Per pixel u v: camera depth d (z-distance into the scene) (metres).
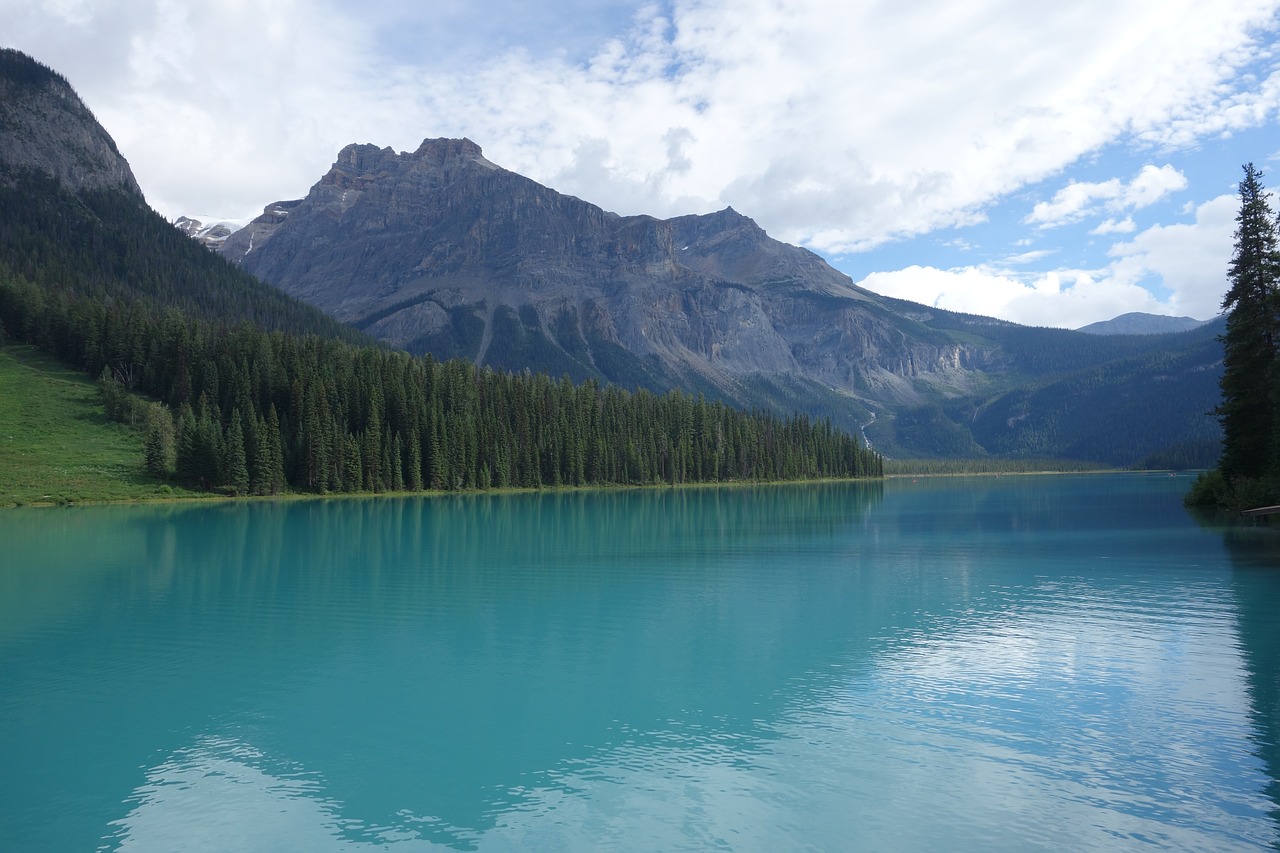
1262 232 82.94
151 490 145.50
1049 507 134.50
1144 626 40.56
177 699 31.33
